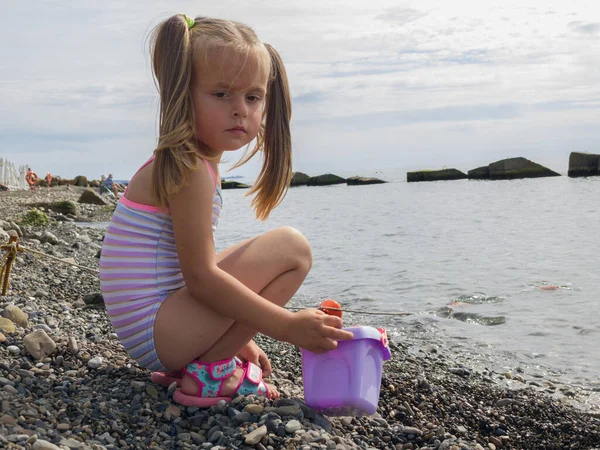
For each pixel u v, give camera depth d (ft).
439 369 5.39
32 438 2.63
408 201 31.65
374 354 3.29
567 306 7.77
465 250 13.29
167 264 3.22
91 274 7.74
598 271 10.07
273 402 3.34
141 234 3.17
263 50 3.15
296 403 3.29
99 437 2.89
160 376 3.54
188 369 3.25
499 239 14.93
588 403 4.72
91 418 3.05
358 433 3.44
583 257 11.60
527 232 16.06
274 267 3.24
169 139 2.98
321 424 3.25
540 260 11.50
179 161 2.96
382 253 13.39
